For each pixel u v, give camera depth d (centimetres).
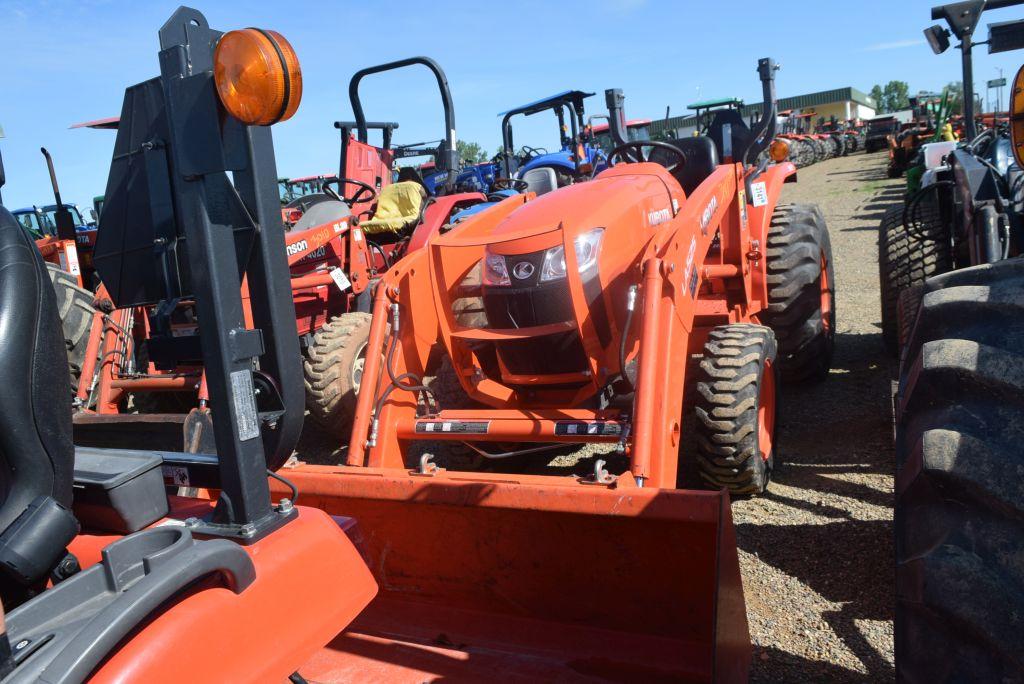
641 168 393
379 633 247
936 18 433
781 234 446
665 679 212
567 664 222
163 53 138
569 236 304
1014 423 138
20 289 127
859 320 646
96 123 661
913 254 475
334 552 153
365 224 620
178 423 356
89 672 110
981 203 329
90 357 468
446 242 333
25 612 119
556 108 1105
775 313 445
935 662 139
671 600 220
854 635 246
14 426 125
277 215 153
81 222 1159
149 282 163
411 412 335
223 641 129
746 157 440
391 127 723
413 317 339
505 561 239
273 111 130
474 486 230
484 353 355
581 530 224
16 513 128
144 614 116
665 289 286
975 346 149
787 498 343
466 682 215
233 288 142
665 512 204
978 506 139
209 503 173
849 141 3203
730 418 312
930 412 157
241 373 144
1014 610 128
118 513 155
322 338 479
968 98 437
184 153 138
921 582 140
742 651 196
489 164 1286
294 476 258
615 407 356
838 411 445
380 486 244
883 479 353
